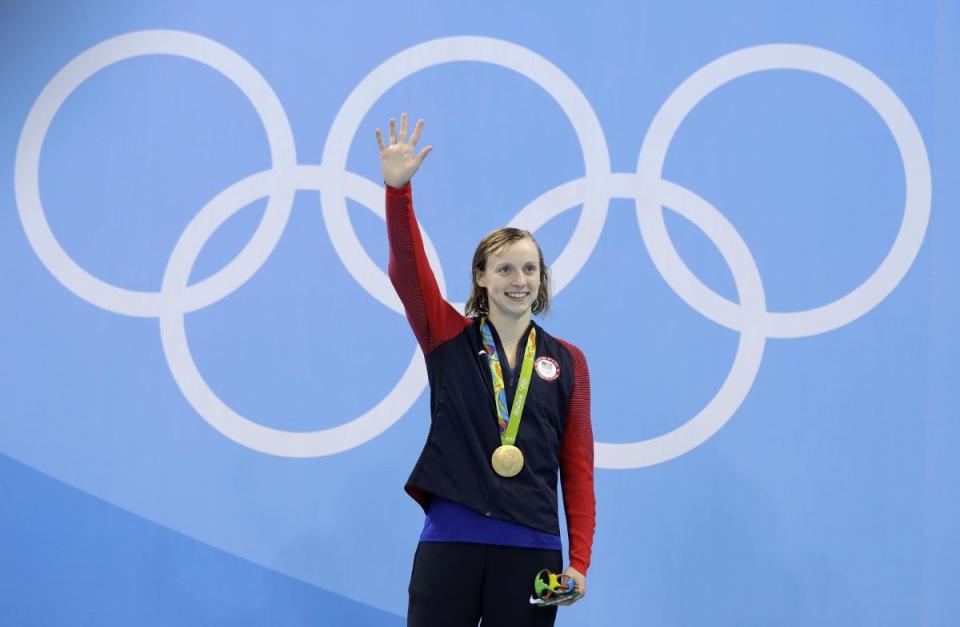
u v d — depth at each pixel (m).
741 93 9.30
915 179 9.15
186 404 9.48
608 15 9.42
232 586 9.34
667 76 9.35
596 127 9.38
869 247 9.16
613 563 9.13
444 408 6.71
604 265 9.33
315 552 9.34
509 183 9.42
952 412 9.02
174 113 9.64
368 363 9.43
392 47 9.55
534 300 7.19
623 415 9.23
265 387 9.45
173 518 9.39
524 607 6.44
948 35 9.18
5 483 9.46
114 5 9.70
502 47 9.48
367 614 9.29
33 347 9.57
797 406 9.12
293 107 9.59
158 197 9.61
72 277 9.59
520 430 6.67
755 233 9.24
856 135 9.21
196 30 9.66
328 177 9.54
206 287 9.53
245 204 9.57
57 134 9.67
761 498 9.09
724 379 9.19
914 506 8.98
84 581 9.38
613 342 9.28
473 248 9.39
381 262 9.49
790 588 9.02
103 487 9.45
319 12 9.61
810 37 9.27
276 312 9.50
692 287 9.26
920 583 8.94
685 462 9.16
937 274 9.11
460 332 6.91
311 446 9.39
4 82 9.70
